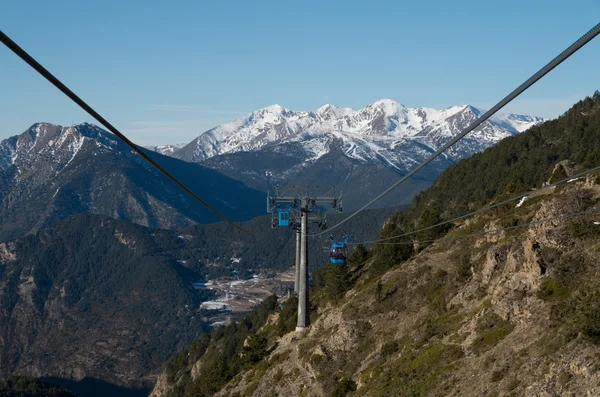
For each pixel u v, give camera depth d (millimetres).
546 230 60531
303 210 116125
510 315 57156
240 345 173000
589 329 42781
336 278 120875
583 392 39500
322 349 85750
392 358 68750
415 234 117688
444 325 66188
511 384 45719
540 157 171750
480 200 166000
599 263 53750
